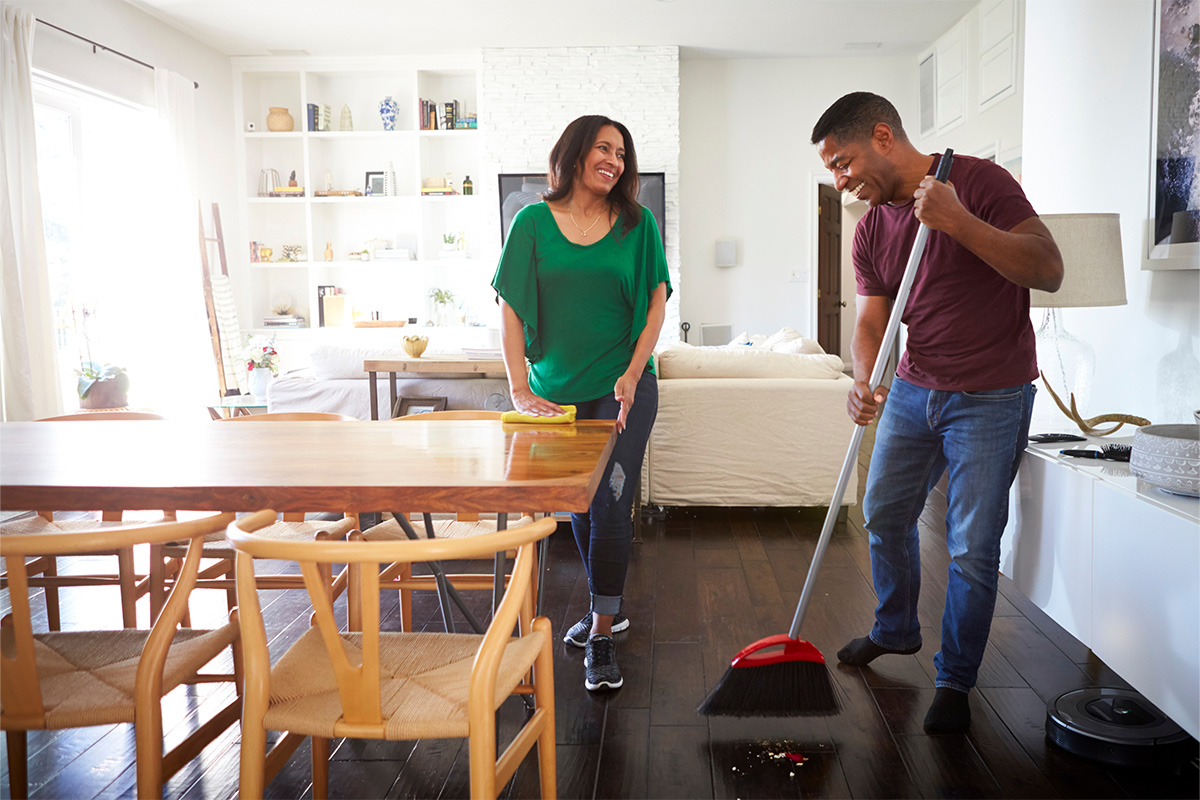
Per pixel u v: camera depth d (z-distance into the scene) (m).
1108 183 2.51
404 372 3.70
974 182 1.72
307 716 1.14
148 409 6.23
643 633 2.44
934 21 6.78
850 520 3.75
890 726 1.86
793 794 1.61
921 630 2.43
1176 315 2.21
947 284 1.77
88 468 1.44
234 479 1.32
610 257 2.03
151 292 6.29
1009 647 2.27
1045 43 2.89
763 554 3.23
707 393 3.77
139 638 1.44
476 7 6.32
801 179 7.88
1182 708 1.44
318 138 7.72
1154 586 1.53
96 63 5.70
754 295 7.98
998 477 1.78
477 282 7.88
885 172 1.82
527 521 1.76
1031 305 2.12
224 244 7.34
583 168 2.00
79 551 1.15
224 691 2.10
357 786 1.67
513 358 2.05
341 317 7.66
